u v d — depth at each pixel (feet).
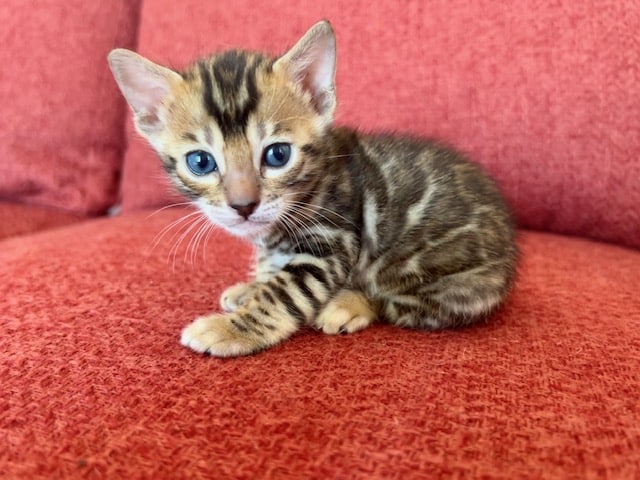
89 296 0.62
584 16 0.80
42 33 1.06
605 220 0.83
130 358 0.49
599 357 0.49
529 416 0.41
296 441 0.38
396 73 0.89
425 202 0.62
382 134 0.72
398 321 0.59
